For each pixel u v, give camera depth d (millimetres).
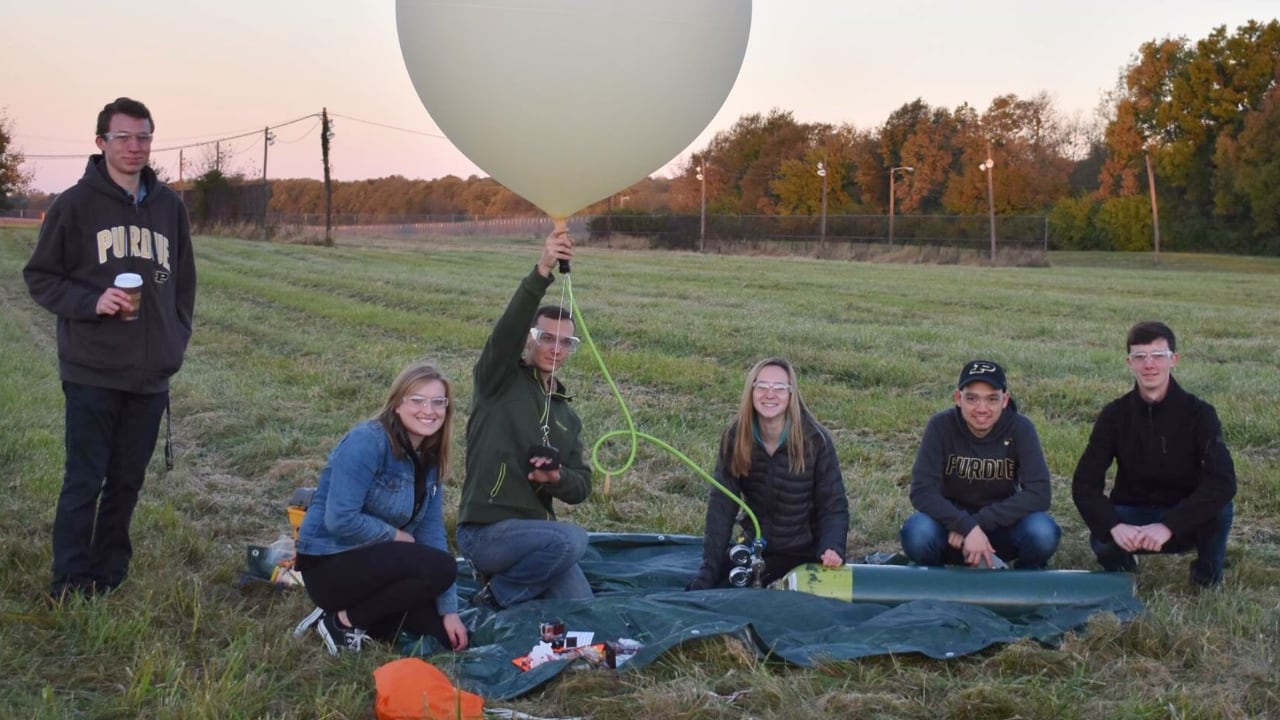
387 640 4285
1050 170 69312
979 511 5203
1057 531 5090
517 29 4273
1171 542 5164
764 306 20484
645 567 5367
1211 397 9891
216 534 5887
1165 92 62531
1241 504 6504
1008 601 4578
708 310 19172
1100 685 3820
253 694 3641
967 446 5203
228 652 3969
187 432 8672
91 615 4227
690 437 8422
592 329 15742
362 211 106750
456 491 6855
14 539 5246
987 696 3598
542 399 4824
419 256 40281
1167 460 5059
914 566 4777
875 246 51219
